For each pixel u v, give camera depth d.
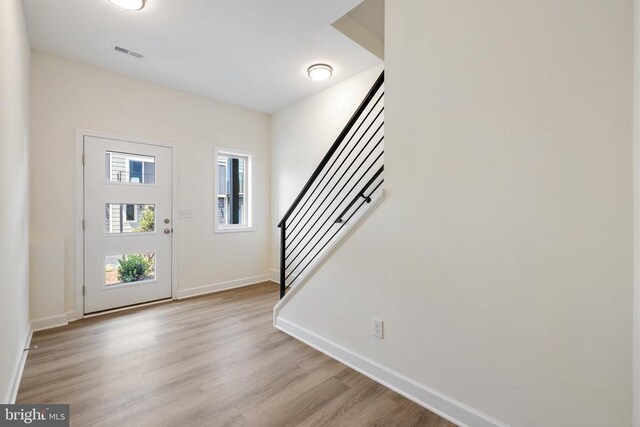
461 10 1.50
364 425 1.49
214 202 4.00
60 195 2.84
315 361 2.12
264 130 4.57
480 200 1.43
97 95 3.07
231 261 4.18
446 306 1.55
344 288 2.10
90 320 2.89
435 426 1.49
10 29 1.66
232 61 3.00
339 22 2.52
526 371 1.30
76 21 2.34
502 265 1.36
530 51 1.28
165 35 2.54
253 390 1.78
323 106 3.73
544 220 1.25
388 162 1.81
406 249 1.72
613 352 1.09
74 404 1.63
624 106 1.06
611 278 1.09
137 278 3.38
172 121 3.62
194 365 2.06
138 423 1.49
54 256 2.72
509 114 1.34
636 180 1.02
